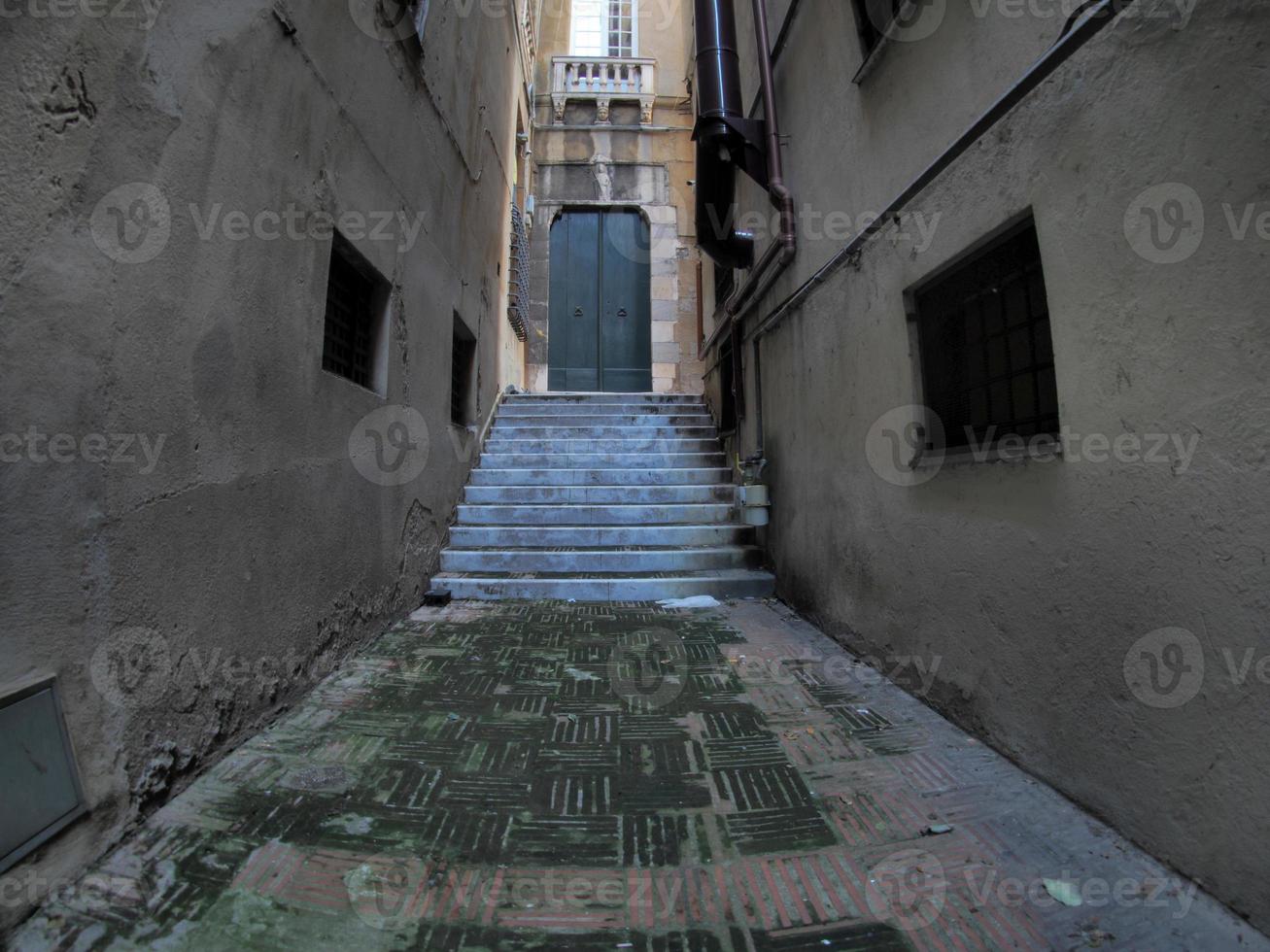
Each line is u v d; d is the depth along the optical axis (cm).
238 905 159
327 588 320
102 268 177
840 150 371
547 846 186
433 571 518
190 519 215
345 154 333
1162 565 167
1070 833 186
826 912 159
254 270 251
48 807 157
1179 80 159
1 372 148
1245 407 145
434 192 498
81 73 168
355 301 380
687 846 186
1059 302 200
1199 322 155
